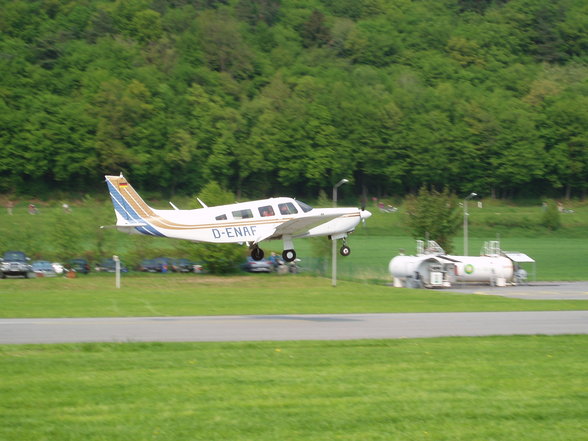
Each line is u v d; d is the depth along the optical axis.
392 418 51.91
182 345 81.62
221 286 194.38
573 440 48.34
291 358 73.75
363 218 140.50
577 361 74.06
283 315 122.69
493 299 165.25
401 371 67.38
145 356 74.25
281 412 52.91
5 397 56.03
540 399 57.38
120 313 122.69
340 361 72.31
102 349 78.94
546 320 116.81
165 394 57.47
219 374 65.19
